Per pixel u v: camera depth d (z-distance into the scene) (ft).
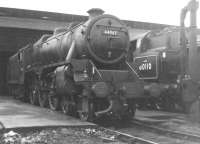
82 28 41.45
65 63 40.70
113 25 42.22
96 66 42.09
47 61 53.52
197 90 40.70
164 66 50.16
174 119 44.21
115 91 38.58
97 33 40.93
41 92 55.26
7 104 61.67
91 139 28.96
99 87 36.37
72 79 39.93
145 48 56.75
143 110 56.75
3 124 32.40
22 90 72.18
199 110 43.80
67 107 42.83
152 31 57.93
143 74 53.98
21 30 94.02
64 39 45.68
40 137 29.14
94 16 42.63
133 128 37.47
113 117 43.21
